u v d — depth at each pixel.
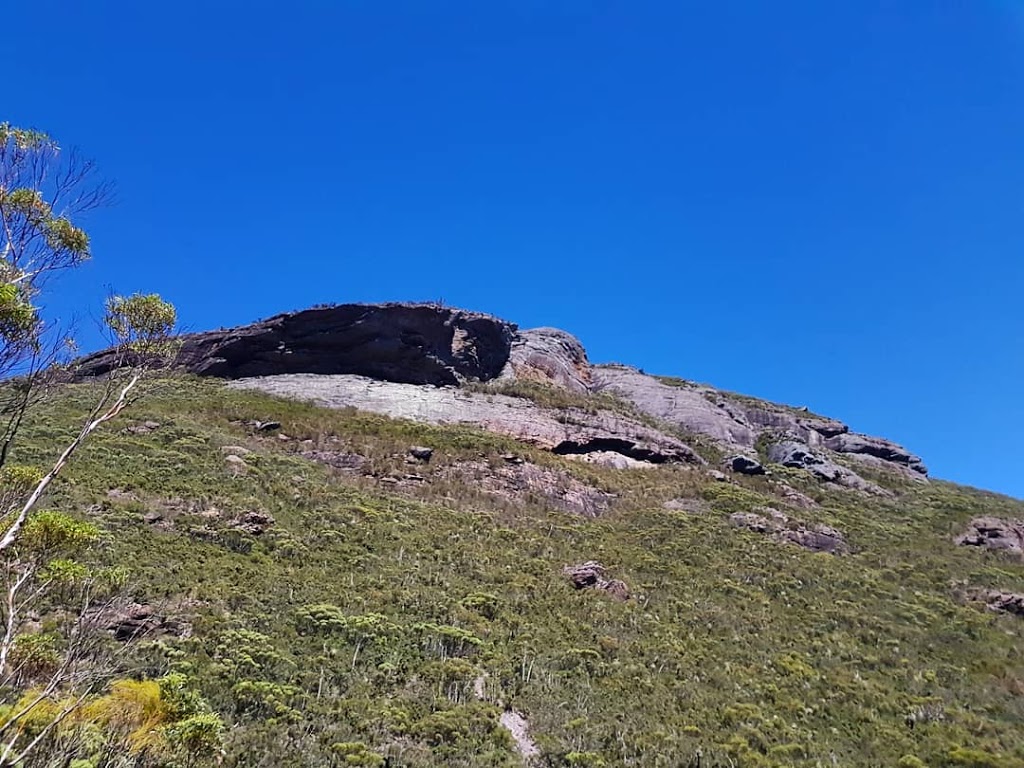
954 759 21.59
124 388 12.27
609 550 36.56
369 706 19.44
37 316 10.65
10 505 10.70
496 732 19.38
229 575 24.83
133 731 13.35
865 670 28.12
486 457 45.84
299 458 40.41
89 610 14.03
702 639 28.59
